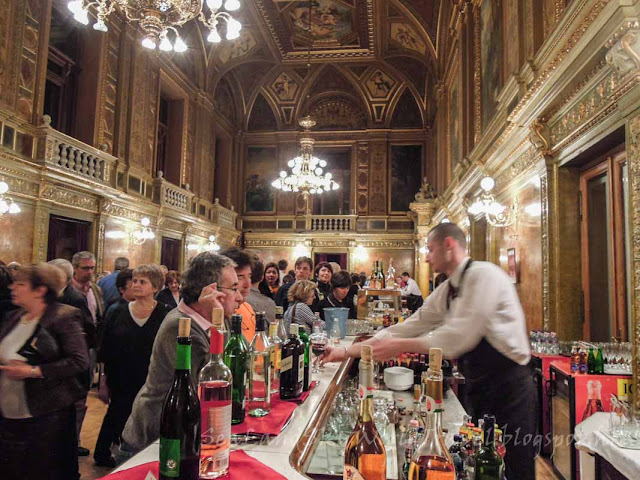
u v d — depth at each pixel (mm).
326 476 1598
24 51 8047
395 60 16516
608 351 4016
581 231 5070
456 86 11203
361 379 1286
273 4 13500
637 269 3352
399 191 18125
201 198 14992
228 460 1204
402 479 1777
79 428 4324
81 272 4984
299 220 18469
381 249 18031
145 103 11742
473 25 9359
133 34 11141
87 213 9547
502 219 7070
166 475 1112
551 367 4320
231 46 15367
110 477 1146
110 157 10094
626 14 3199
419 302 7477
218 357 1295
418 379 3127
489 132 7398
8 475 2463
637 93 3346
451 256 2344
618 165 4324
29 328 2572
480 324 2143
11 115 7613
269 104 18781
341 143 18531
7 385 2498
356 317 5590
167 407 1140
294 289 4051
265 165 18797
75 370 2592
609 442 2785
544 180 5285
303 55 16469
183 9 5297
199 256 1947
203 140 15266
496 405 2160
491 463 1466
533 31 5617
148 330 3666
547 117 5254
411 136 18172
